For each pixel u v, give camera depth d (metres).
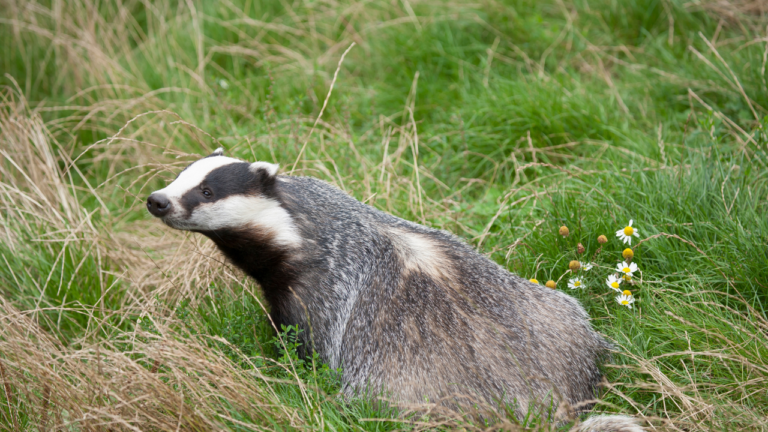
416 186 10.77
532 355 6.55
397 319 6.83
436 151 11.71
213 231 7.10
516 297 6.92
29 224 10.17
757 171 9.19
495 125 11.72
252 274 7.47
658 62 12.82
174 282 8.98
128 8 15.80
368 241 7.20
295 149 10.80
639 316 7.72
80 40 14.20
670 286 8.12
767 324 7.23
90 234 9.81
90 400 6.54
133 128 12.50
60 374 7.02
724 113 11.27
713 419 6.36
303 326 7.24
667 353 7.22
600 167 10.34
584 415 6.66
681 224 8.48
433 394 6.52
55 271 9.40
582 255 8.57
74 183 12.23
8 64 14.20
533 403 6.30
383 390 6.74
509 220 9.73
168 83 13.57
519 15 14.02
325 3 15.14
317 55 14.22
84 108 12.04
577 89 11.92
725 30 13.13
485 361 6.50
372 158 11.31
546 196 9.62
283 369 7.31
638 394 7.03
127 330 8.70
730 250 8.12
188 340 6.99
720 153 9.73
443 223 9.77
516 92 11.95
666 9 13.41
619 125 11.38
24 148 11.16
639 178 9.59
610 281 7.98
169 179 10.20
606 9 13.78
